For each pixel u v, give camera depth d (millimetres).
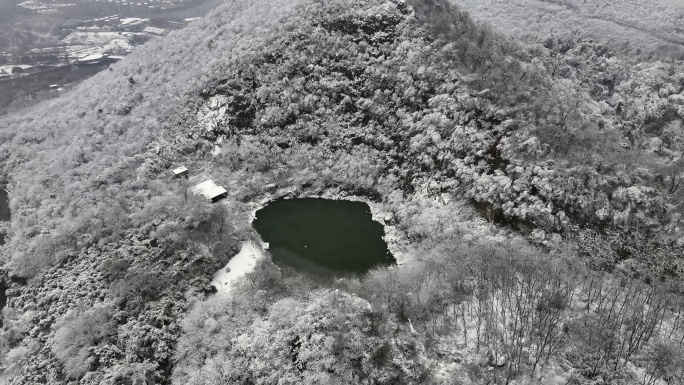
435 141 108250
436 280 78750
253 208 112312
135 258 89938
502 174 96625
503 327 67562
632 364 59281
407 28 130125
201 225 97500
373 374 64000
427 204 103250
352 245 100875
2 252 100000
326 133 125688
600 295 70062
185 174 116438
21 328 81500
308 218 110000
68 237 96938
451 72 114875
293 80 130125
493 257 80875
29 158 128375
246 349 71438
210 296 85938
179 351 74188
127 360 72312
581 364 60344
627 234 84188
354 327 69875
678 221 83125
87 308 81375
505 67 117688
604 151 95375
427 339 68812
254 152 122062
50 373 72500
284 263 95062
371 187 115875
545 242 86375
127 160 114125
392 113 121750
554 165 92688
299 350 68875
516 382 59625
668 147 115938
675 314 67375
